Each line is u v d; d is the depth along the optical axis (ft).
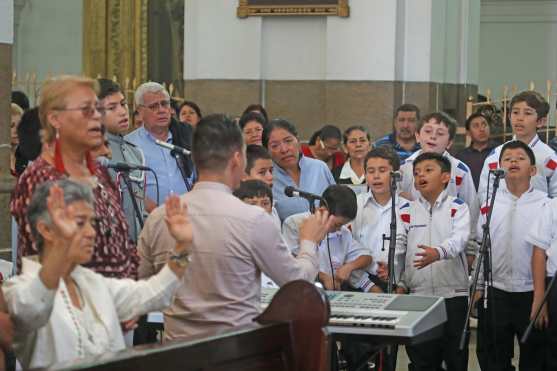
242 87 48.73
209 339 14.70
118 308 15.83
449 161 27.02
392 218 24.86
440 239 26.30
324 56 48.42
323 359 15.98
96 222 16.60
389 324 18.65
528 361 26.96
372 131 47.52
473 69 53.11
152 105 26.07
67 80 16.87
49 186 14.94
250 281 17.39
